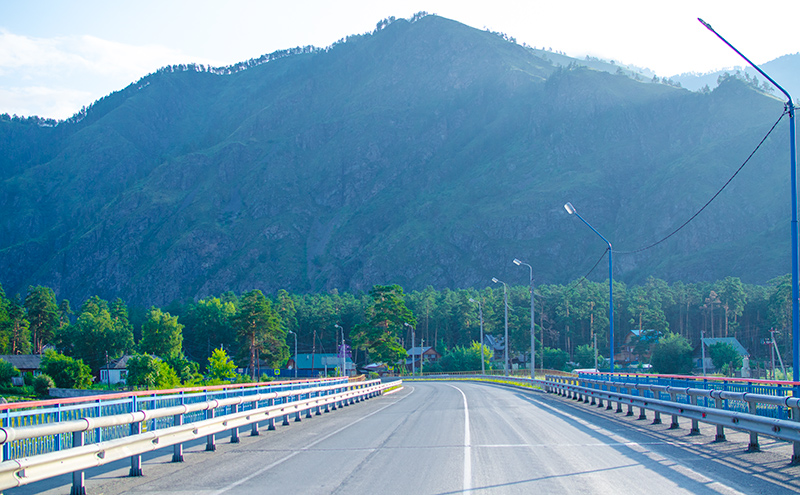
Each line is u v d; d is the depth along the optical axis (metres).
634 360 119.50
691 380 16.41
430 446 13.26
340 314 148.88
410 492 8.64
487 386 56.03
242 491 8.97
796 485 8.76
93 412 9.91
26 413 8.54
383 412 24.11
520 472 9.93
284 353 96.50
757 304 116.88
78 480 9.02
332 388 26.69
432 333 149.25
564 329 122.38
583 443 13.36
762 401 11.25
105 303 160.50
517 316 112.19
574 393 31.11
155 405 11.66
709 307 119.38
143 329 114.56
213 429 13.54
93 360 112.25
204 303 141.62
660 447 12.59
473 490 8.65
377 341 82.94
